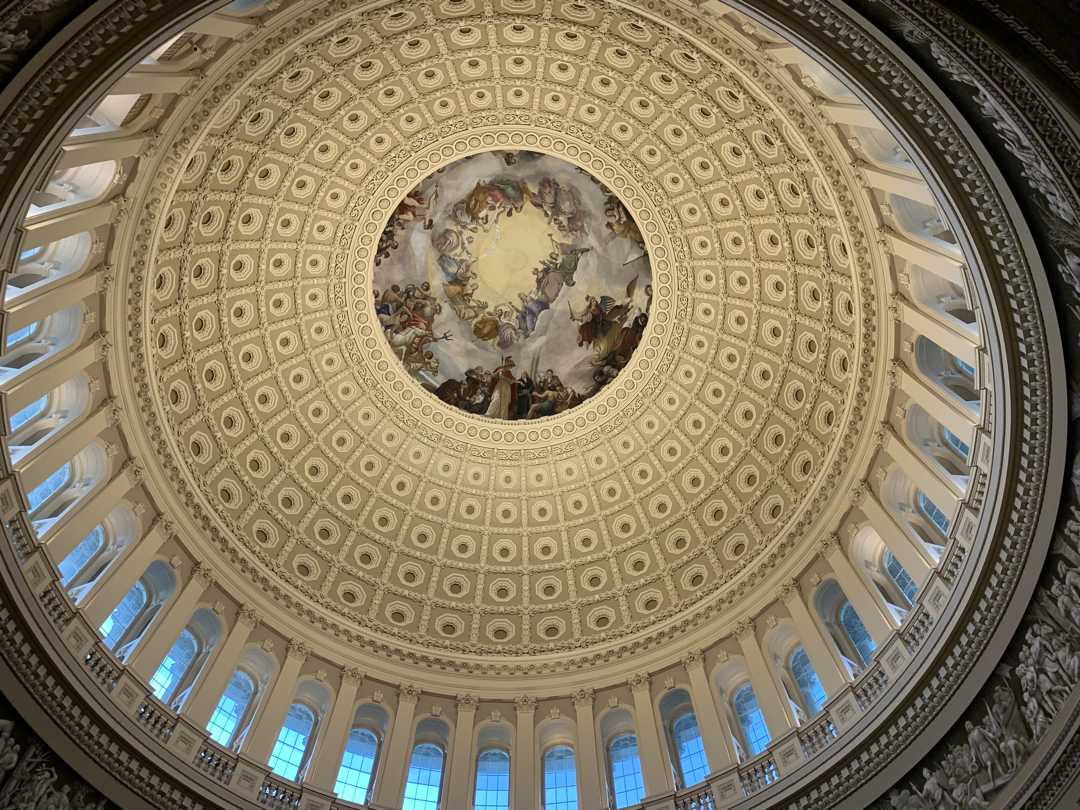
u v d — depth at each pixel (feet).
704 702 95.30
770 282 109.70
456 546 121.80
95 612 77.77
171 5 49.34
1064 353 57.26
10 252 58.90
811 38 51.34
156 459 91.20
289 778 89.30
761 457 112.06
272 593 100.58
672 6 80.89
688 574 113.39
